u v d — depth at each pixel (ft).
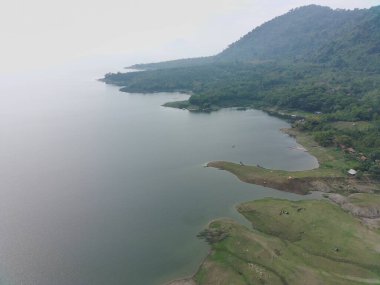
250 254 304.09
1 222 368.27
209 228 348.38
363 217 369.71
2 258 309.01
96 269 293.43
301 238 331.77
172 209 389.80
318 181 451.12
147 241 330.34
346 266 292.81
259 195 424.05
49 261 304.30
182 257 306.76
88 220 369.30
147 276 284.41
